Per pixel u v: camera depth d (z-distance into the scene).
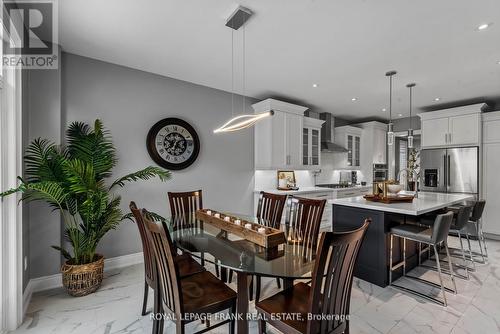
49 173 2.37
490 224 4.40
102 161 2.69
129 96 3.29
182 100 3.74
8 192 1.88
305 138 4.93
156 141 3.47
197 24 2.28
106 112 3.13
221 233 2.21
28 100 2.50
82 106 2.97
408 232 2.52
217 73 3.46
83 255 2.62
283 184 4.86
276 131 4.35
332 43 2.61
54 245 2.69
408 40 2.54
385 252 2.68
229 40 2.56
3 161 2.00
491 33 2.40
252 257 1.71
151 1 1.96
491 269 3.13
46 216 2.66
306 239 2.14
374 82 3.76
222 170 4.18
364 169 6.14
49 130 2.62
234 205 4.32
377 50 2.76
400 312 2.22
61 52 2.82
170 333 1.96
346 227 3.03
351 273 1.41
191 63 3.15
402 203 2.92
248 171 4.51
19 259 2.08
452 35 2.44
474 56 2.89
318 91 4.20
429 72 3.37
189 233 2.21
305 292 1.68
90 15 2.14
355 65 3.16
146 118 3.43
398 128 6.27
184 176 3.77
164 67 3.28
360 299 2.44
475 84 3.82
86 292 2.50
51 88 2.64
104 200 2.54
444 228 2.34
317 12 2.09
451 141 4.77
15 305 2.01
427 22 2.22
